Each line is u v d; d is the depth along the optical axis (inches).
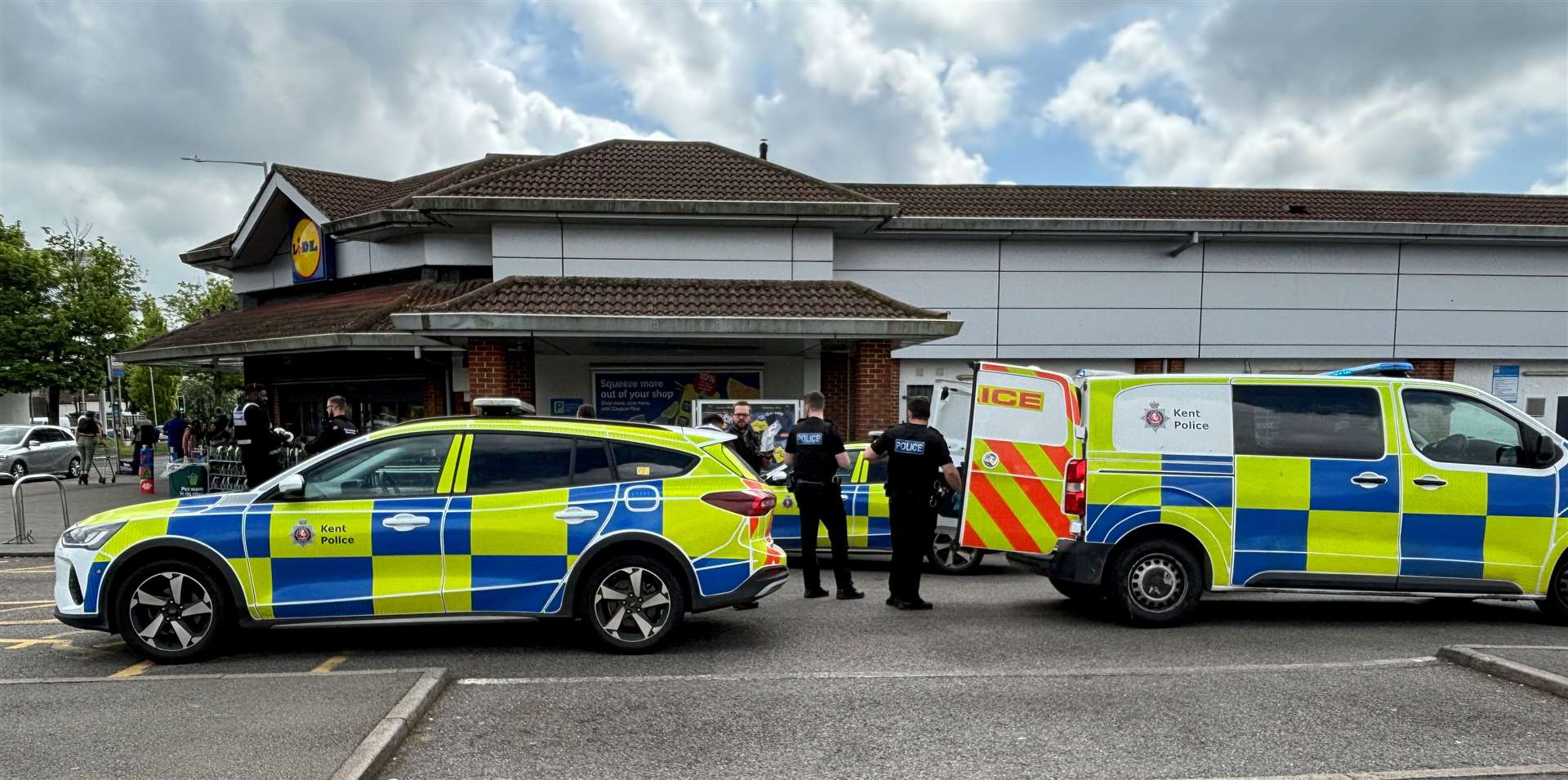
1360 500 234.1
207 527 196.5
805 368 512.7
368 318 481.7
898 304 464.8
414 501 202.2
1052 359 574.6
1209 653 212.1
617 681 186.1
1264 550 235.6
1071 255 572.7
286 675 180.7
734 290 468.8
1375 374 254.1
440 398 534.6
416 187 625.6
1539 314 599.8
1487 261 595.5
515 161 599.8
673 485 210.1
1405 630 238.7
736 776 137.0
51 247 1298.0
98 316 1204.5
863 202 484.4
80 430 719.1
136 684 176.6
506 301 425.7
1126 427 239.3
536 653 208.7
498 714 165.0
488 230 518.9
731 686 182.5
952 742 151.5
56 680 178.7
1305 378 241.4
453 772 138.3
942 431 368.2
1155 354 578.6
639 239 490.3
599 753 146.2
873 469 336.8
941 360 578.2
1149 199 666.8
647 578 207.6
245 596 196.4
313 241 595.2
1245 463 236.1
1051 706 169.6
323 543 198.2
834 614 256.4
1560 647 203.2
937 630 236.2
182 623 197.2
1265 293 584.1
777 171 537.3
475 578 201.8
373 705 161.0
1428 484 233.9
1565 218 641.6
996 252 569.0
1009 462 255.6
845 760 143.3
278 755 137.9
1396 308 591.5
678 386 506.6
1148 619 239.6
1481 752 145.9
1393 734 154.2
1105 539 237.6
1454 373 596.4
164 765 134.6
